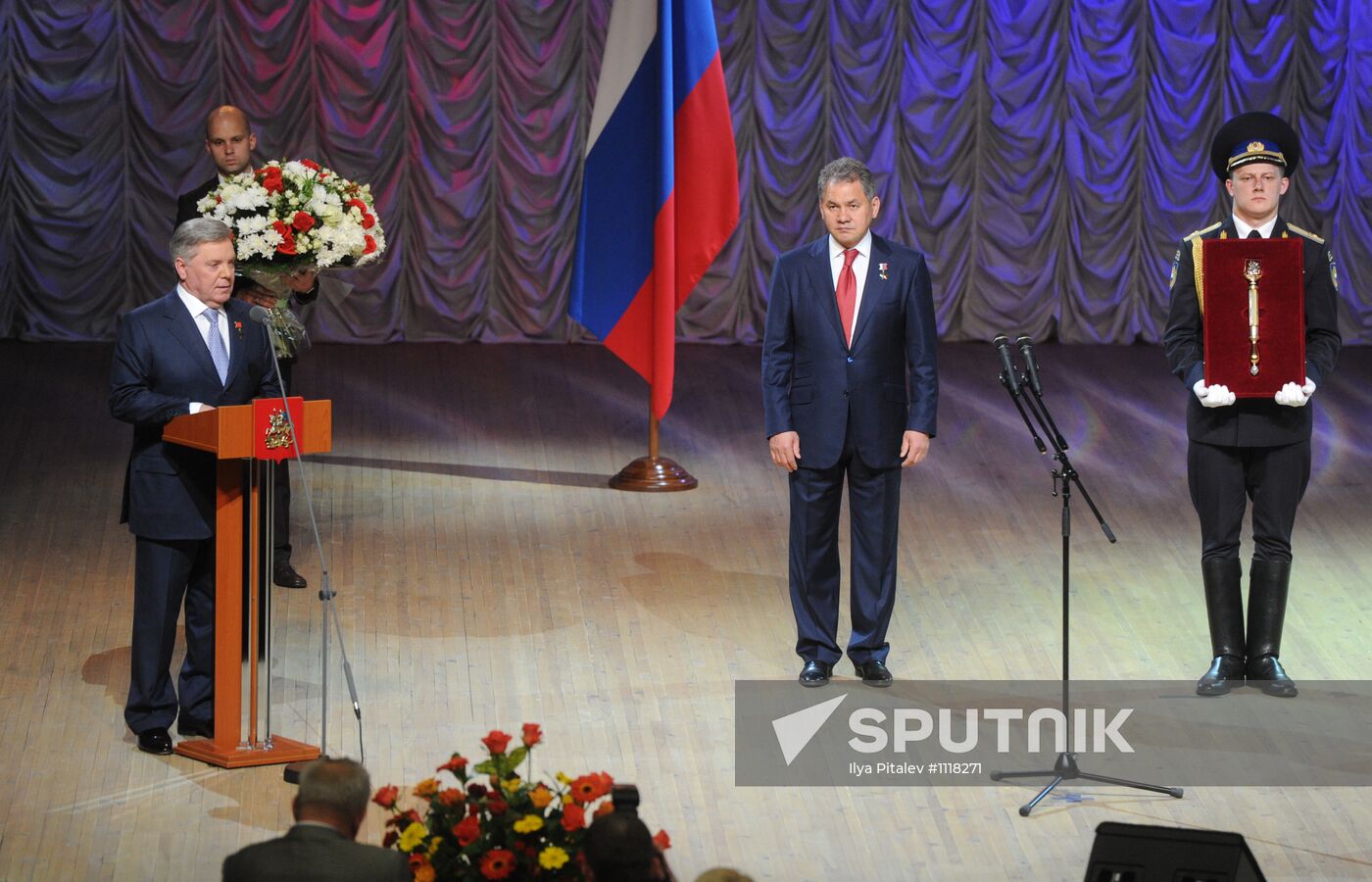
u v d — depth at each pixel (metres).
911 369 15.54
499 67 29.53
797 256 15.60
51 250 28.73
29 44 28.19
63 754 14.15
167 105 28.73
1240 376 15.12
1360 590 18.47
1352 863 12.60
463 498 21.28
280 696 15.40
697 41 20.55
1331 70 30.58
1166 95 30.66
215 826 12.94
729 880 7.44
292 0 28.78
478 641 16.75
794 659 16.53
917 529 20.47
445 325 30.16
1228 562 15.91
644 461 22.05
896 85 30.44
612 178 20.95
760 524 20.59
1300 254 14.96
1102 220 30.98
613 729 14.84
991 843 12.91
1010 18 30.33
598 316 21.33
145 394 13.55
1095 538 20.23
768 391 15.60
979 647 16.92
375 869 8.96
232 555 13.89
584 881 9.52
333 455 22.98
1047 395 26.92
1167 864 10.99
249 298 16.30
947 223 30.89
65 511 20.34
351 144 29.28
